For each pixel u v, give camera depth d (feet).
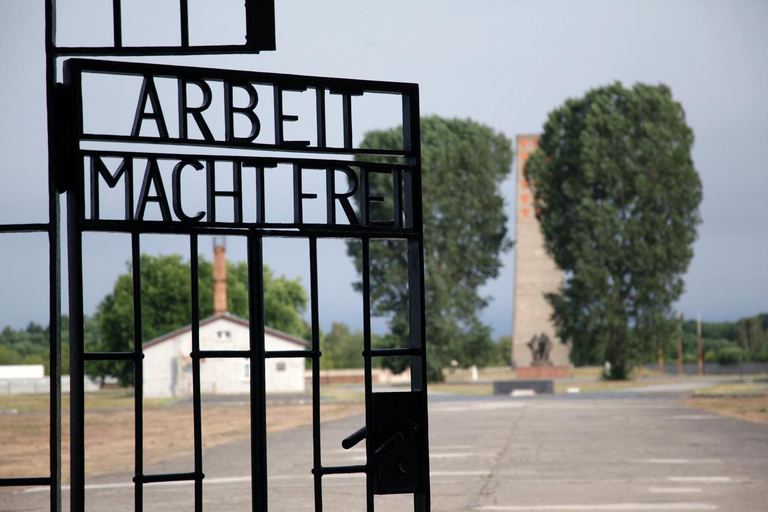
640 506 40.37
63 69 17.99
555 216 243.60
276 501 45.16
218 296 243.40
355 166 19.20
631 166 235.20
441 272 258.98
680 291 235.40
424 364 19.25
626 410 117.19
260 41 18.51
